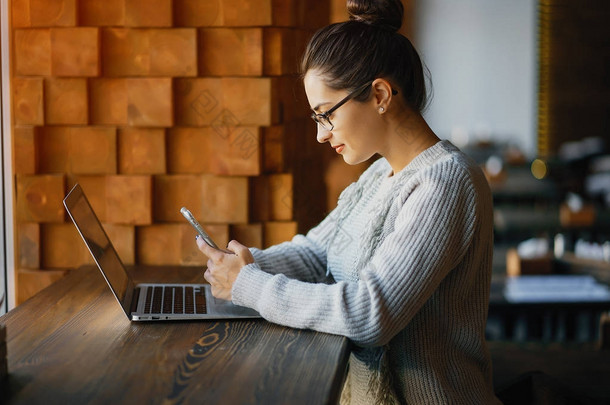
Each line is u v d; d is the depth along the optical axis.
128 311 1.27
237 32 1.78
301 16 1.92
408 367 1.24
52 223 1.84
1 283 1.84
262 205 1.87
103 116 1.80
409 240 1.14
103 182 1.84
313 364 1.02
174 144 1.83
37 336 1.16
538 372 1.41
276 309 1.18
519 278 3.73
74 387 0.93
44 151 1.82
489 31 7.20
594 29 7.04
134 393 0.91
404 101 1.27
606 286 3.53
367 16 1.27
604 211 5.17
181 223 1.85
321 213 2.12
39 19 1.75
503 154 6.56
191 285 1.51
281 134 1.84
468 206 1.18
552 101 7.19
